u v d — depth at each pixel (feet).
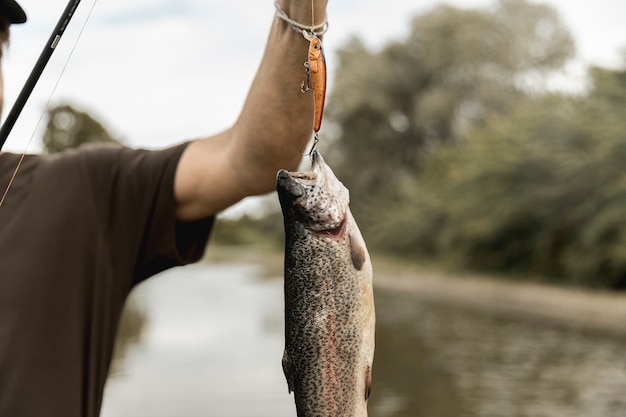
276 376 33.09
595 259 67.62
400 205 134.10
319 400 6.75
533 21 128.88
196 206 7.51
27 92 6.38
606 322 50.67
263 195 7.51
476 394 28.53
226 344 44.47
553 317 54.29
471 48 129.08
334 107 145.48
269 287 105.09
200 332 50.88
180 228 7.60
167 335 49.52
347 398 6.75
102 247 7.18
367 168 150.51
